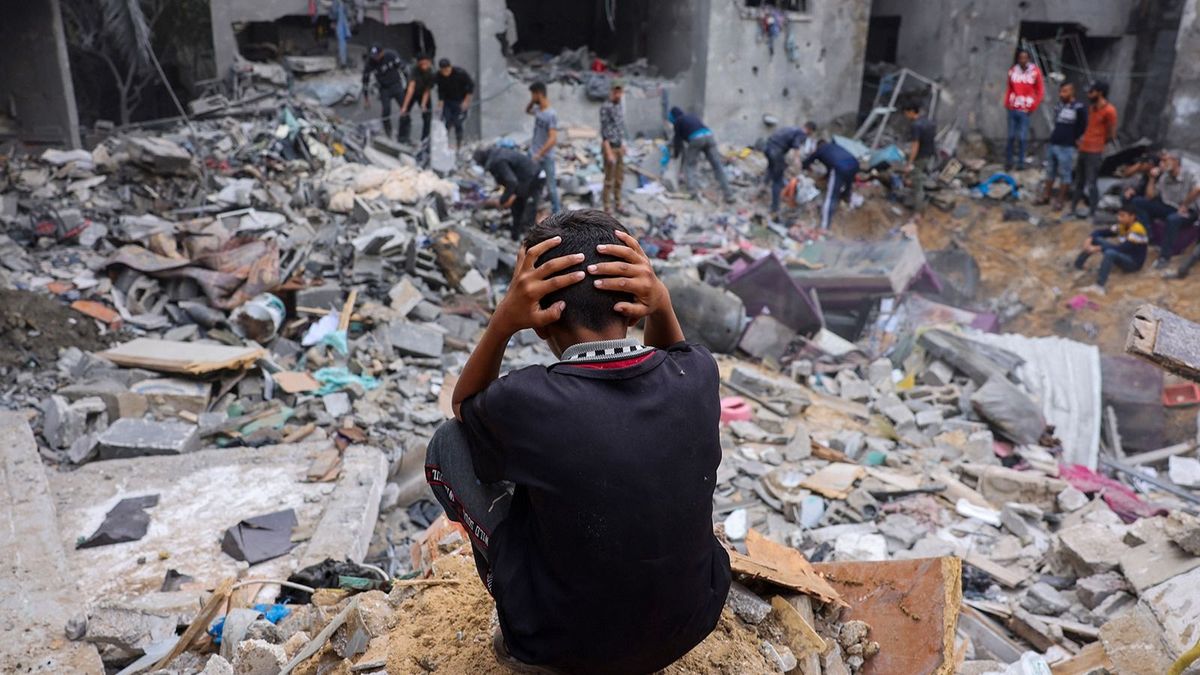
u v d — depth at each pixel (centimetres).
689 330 1022
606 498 154
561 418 155
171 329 858
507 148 1130
